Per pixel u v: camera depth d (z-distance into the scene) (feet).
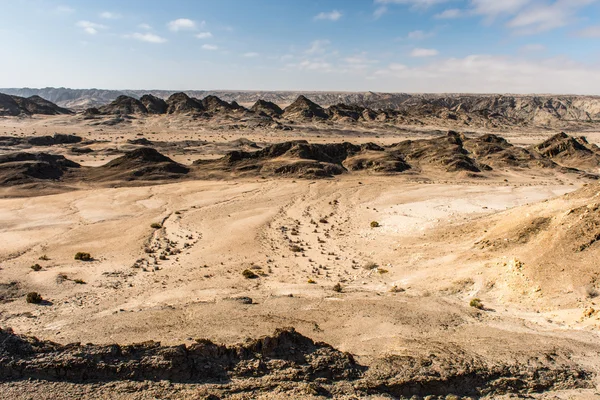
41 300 125.29
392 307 113.91
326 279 151.12
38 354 66.23
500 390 71.67
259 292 132.77
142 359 67.10
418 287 137.18
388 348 84.89
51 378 63.16
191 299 126.00
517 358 79.56
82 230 209.15
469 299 124.88
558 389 72.69
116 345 69.21
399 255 175.32
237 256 177.17
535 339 90.63
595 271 115.96
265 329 93.20
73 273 151.64
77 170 364.79
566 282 117.08
